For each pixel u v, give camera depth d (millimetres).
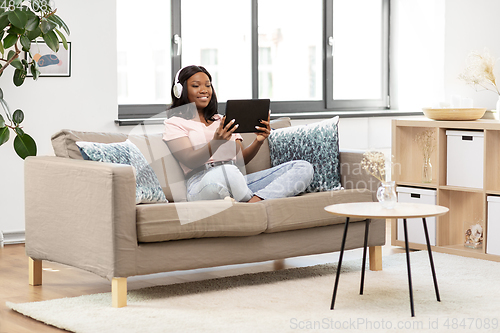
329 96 5699
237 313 2525
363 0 5879
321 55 5676
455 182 3854
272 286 2973
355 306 2619
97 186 2635
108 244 2602
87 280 3172
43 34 3652
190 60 5055
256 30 5328
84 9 4332
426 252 3812
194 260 2807
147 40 4844
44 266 3490
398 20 5941
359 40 5883
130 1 4758
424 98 5770
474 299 2721
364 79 5934
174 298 2764
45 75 4207
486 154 3652
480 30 5645
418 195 3975
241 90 5316
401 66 5949
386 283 3016
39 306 2639
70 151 2984
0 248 4031
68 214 2797
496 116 4055
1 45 3664
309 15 5617
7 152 4145
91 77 4379
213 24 5141
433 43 5684
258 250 3002
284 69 5527
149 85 4879
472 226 3818
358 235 3293
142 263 2658
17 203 4199
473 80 4848
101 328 2338
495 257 3578
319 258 3682
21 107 4160
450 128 3885
